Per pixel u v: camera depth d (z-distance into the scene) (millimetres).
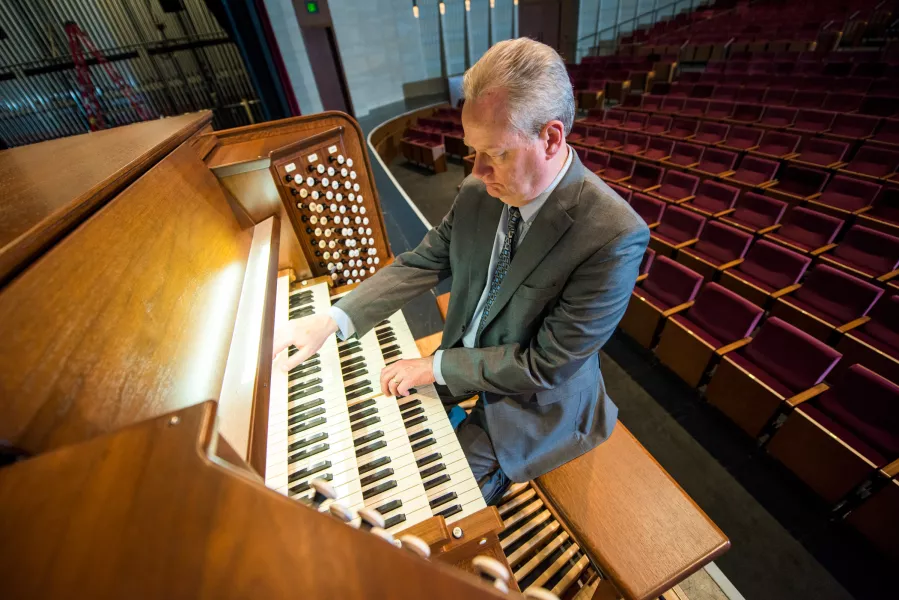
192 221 862
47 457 332
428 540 722
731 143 4371
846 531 1610
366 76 8164
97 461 326
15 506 301
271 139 1332
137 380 496
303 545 279
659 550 916
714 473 1857
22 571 267
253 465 498
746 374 1807
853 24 7203
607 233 805
